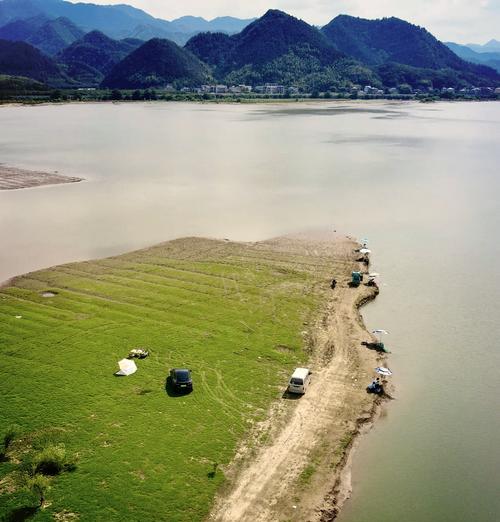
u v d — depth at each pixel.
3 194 132.50
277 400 49.81
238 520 36.59
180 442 43.25
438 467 43.31
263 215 116.06
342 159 187.25
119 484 38.59
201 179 151.88
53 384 50.28
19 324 62.44
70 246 94.94
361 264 87.50
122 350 56.81
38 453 40.81
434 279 83.00
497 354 61.19
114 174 157.62
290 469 41.62
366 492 40.41
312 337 62.25
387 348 61.81
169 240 98.25
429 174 163.50
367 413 49.06
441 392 53.56
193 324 63.59
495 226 111.12
